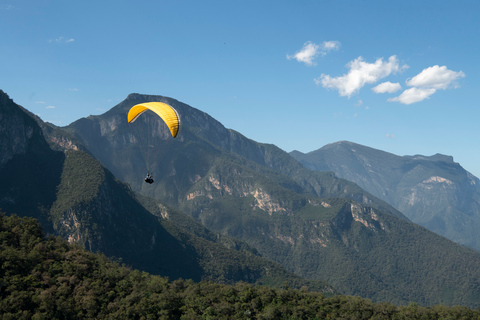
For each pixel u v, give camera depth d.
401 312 159.62
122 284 133.12
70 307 116.56
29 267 125.81
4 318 106.25
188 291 144.75
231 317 134.50
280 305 147.38
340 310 156.88
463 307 169.50
